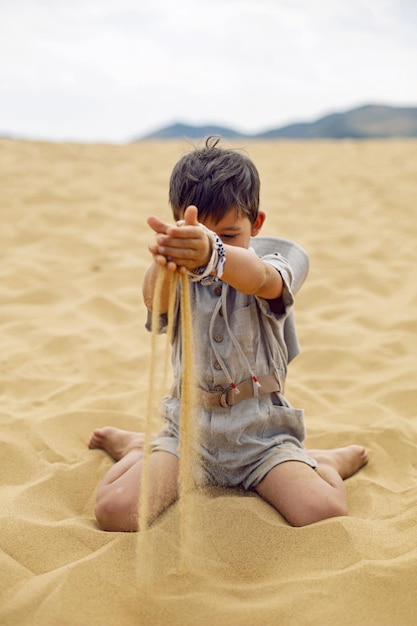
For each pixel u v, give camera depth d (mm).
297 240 5297
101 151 9547
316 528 1701
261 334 1951
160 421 2572
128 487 1842
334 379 2994
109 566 1582
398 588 1501
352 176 8109
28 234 5129
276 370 1968
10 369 3012
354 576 1531
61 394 2779
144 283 1824
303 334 3484
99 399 2709
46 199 6180
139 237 5184
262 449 1921
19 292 3996
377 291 4227
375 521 1807
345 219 6055
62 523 1779
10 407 2633
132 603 1482
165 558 1626
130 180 7344
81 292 4039
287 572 1591
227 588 1534
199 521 1761
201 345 1900
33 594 1498
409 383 2900
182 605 1476
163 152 9742
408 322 3625
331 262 4723
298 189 7340
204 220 1802
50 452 2291
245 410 1913
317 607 1461
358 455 2213
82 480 2117
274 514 1803
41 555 1672
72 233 5207
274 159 9633
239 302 1903
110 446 2277
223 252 1556
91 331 3467
